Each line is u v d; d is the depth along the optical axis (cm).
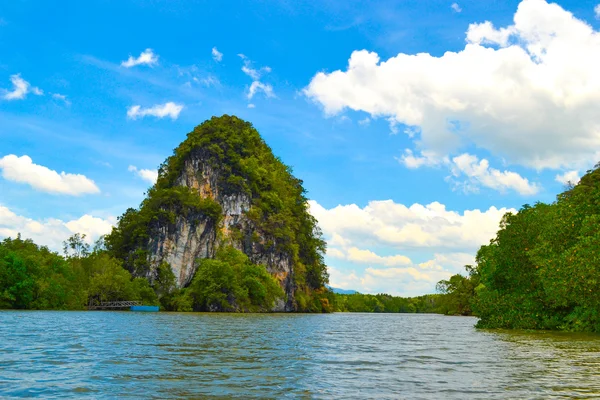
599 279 3469
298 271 16512
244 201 16288
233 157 17088
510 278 5100
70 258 13425
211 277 13250
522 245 4938
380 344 2995
